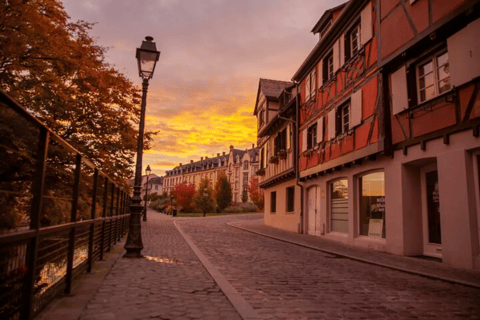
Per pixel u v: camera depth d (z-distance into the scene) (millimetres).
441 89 9680
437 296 5914
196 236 16500
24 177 5883
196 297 5273
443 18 8922
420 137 10172
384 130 11500
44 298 4289
